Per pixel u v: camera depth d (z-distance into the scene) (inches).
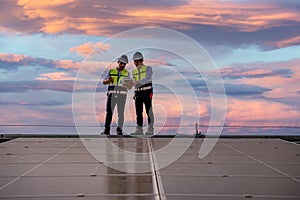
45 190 250.2
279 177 286.2
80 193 243.4
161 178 281.4
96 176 288.5
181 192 244.8
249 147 441.7
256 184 265.9
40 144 459.5
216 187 257.4
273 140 511.8
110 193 243.3
